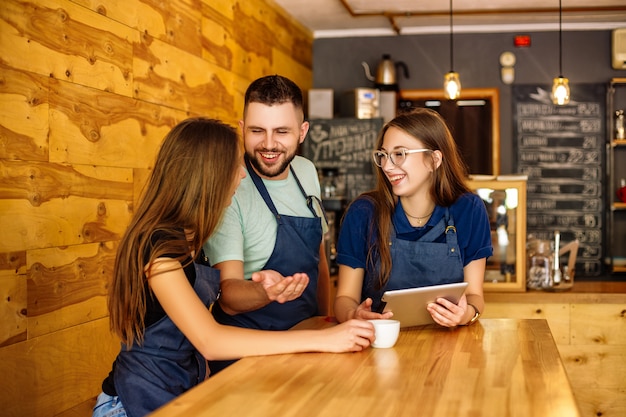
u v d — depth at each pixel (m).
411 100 7.10
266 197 2.46
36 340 2.79
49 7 2.88
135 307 1.85
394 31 6.96
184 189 1.88
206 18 4.50
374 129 6.18
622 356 4.03
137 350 1.89
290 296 1.95
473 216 2.54
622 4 6.10
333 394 1.54
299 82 6.71
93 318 3.18
